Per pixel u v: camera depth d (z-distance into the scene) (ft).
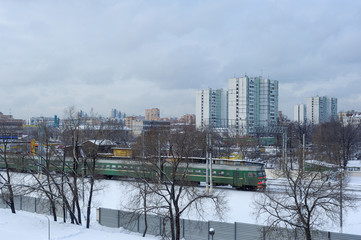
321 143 246.88
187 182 117.08
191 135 190.80
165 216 83.41
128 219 101.40
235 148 274.16
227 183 160.04
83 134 132.16
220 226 87.97
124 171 164.04
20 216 105.09
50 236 83.97
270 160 237.86
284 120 365.61
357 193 139.54
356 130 305.73
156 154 146.72
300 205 77.87
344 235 79.36
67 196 106.63
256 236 83.71
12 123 292.20
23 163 136.77
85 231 89.51
